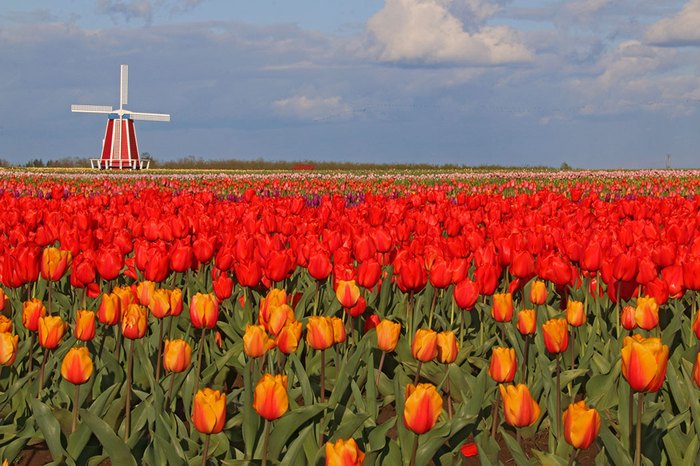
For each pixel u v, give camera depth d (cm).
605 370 648
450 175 5212
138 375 640
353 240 851
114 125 9369
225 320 811
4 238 876
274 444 491
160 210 1177
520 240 809
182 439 531
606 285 852
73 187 2703
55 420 508
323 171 7225
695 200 1413
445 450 540
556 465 481
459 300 614
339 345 679
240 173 6569
